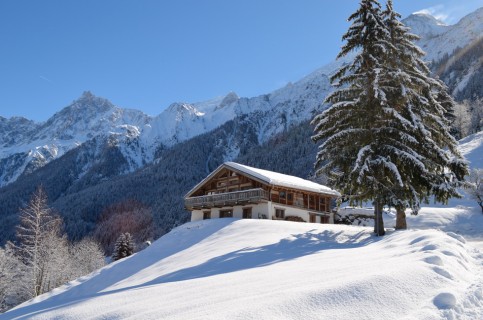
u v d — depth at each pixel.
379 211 22.05
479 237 28.20
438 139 24.31
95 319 6.81
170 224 116.38
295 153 148.88
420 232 15.68
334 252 14.77
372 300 5.89
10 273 46.03
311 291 6.09
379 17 24.09
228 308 5.69
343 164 23.34
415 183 22.97
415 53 25.31
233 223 30.53
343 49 24.86
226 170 43.59
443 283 6.93
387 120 22.62
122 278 23.62
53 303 13.04
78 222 136.88
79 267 58.38
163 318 5.83
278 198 40.78
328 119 23.86
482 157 56.75
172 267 20.95
